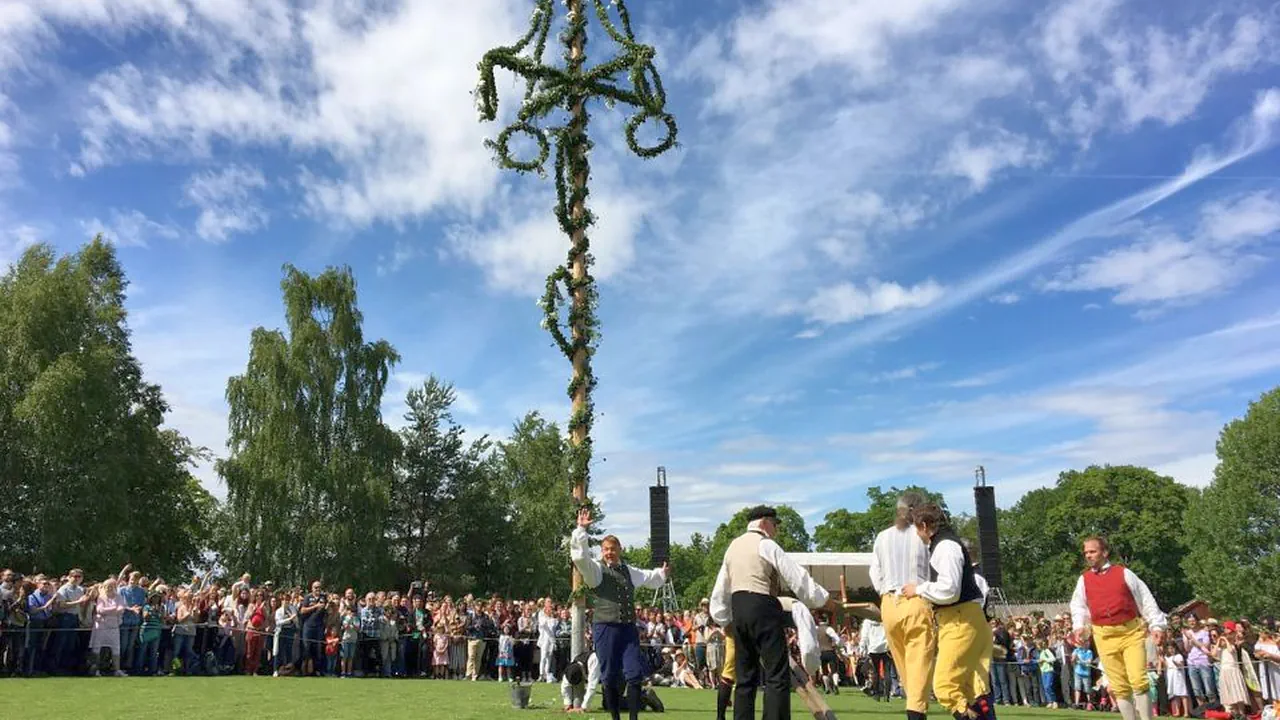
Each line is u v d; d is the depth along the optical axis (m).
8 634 14.62
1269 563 48.94
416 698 12.39
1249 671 16.88
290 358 41.22
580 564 7.75
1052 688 19.55
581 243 12.02
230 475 39.62
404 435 53.91
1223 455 53.31
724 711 7.89
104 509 34.81
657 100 12.20
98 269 43.78
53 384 33.06
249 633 18.41
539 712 10.70
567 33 12.39
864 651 21.36
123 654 15.98
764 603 6.38
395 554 51.97
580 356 11.87
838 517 78.25
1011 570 89.00
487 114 12.11
